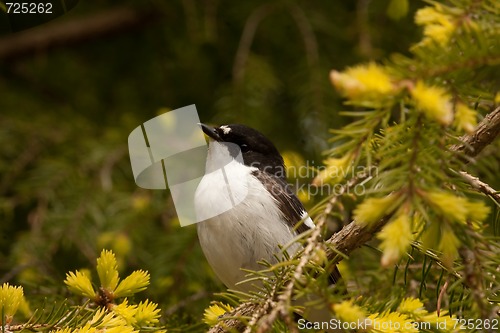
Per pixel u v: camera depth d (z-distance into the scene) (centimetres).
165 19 1355
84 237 1036
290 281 467
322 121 1109
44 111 1304
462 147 534
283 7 1241
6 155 1195
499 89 782
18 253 1001
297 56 1212
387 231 407
